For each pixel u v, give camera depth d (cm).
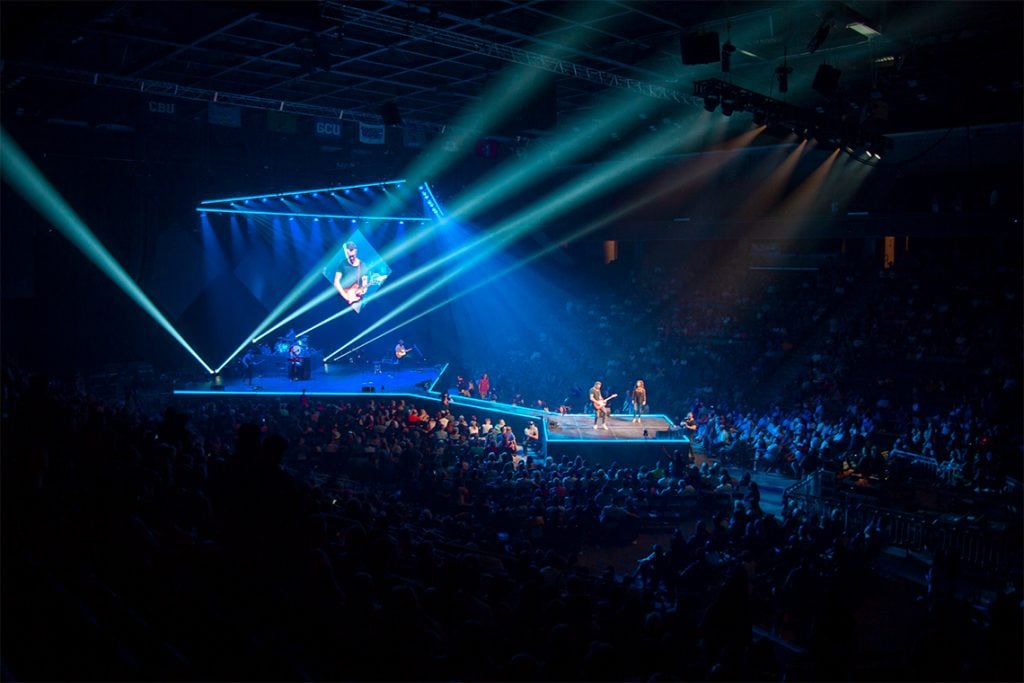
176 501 864
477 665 607
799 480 2312
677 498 1939
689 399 3072
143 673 488
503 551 1376
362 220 3800
